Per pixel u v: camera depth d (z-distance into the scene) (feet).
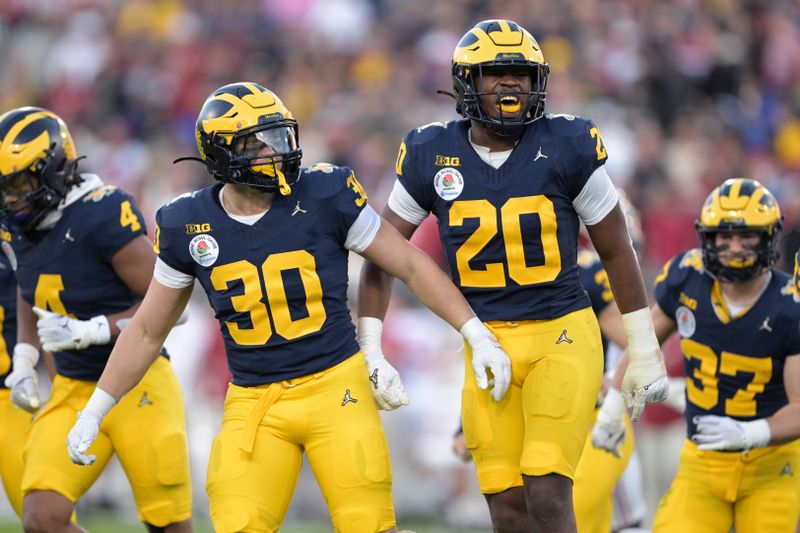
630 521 67.72
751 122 128.67
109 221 55.98
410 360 95.71
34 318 60.08
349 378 48.93
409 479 95.35
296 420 48.44
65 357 57.26
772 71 134.51
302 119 131.23
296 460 49.19
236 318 48.80
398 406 51.13
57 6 159.94
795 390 56.54
